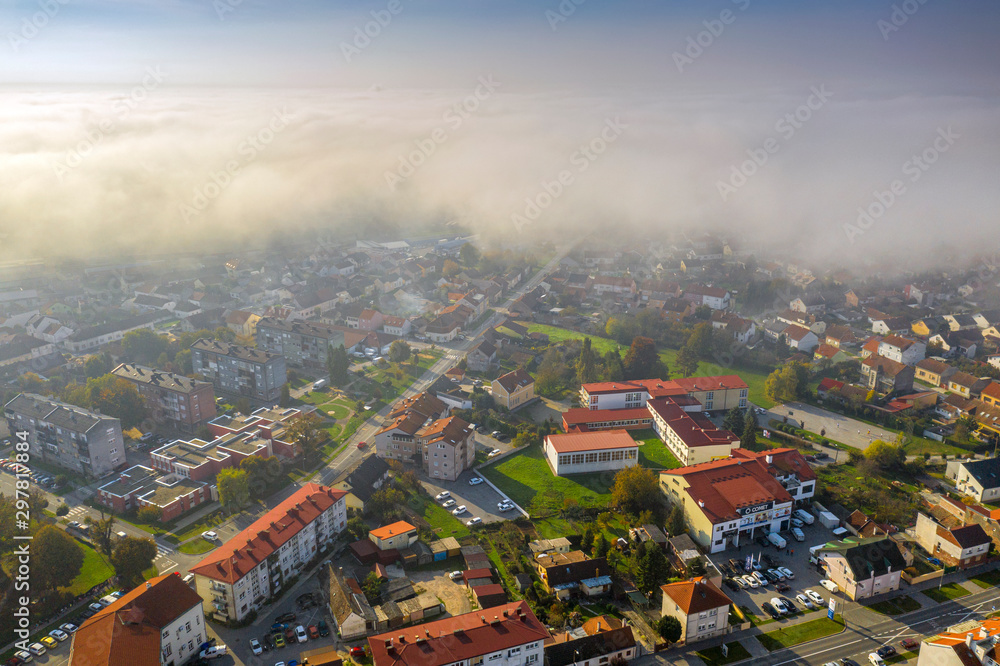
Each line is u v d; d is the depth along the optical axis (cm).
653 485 18038
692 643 13600
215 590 13850
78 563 14925
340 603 14000
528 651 12544
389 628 13825
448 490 19225
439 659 11912
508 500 18675
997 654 11794
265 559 14475
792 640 13625
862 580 14700
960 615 14250
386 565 15775
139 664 11488
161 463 19762
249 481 18712
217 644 13375
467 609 14450
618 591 14875
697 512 16612
